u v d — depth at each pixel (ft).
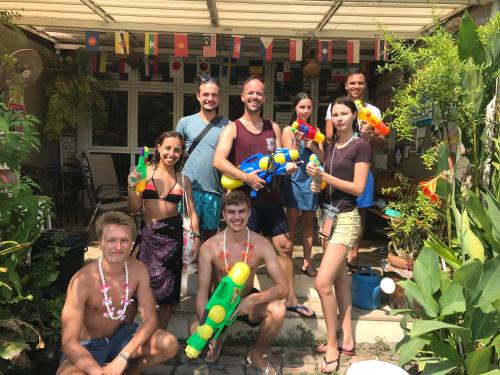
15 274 9.01
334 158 10.82
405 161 19.63
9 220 9.59
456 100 9.99
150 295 9.21
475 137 10.18
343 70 24.36
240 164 11.11
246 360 11.13
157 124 26.86
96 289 8.71
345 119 10.53
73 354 8.27
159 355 9.11
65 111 22.24
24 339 9.16
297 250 16.63
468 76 10.02
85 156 22.76
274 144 11.31
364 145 10.43
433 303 8.84
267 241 10.60
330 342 10.84
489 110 10.47
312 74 21.83
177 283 10.96
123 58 22.06
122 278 8.96
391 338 12.08
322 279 10.59
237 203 9.95
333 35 18.40
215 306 9.14
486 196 9.24
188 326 12.09
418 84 10.17
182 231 10.91
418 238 12.38
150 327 8.98
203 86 11.74
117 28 17.74
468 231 9.18
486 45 10.40
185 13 16.62
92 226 21.04
